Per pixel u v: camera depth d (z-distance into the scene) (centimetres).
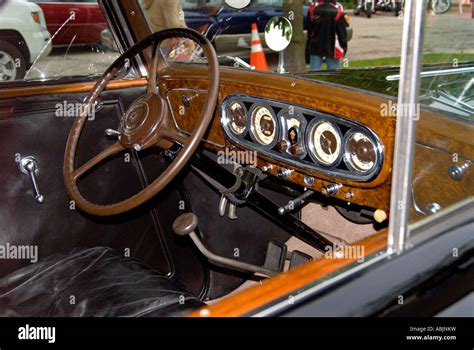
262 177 180
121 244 200
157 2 192
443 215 102
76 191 163
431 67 121
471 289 99
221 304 80
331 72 171
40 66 182
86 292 145
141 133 159
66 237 186
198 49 199
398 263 89
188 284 214
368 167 142
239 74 176
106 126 196
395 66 164
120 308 136
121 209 147
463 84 129
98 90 181
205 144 194
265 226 220
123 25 197
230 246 217
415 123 81
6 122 171
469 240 99
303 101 153
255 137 173
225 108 179
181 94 192
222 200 190
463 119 127
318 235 186
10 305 141
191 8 189
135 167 205
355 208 177
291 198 207
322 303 80
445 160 113
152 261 208
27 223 177
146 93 186
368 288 84
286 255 214
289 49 178
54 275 157
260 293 81
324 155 154
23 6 170
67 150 171
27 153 177
